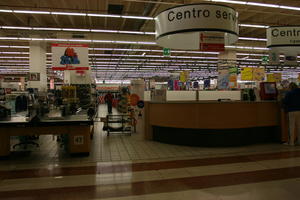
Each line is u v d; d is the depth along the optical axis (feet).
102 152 17.65
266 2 29.50
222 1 26.03
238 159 15.56
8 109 18.19
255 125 19.95
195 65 84.53
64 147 18.93
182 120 19.47
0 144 15.80
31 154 17.25
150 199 9.73
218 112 18.89
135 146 19.66
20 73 111.75
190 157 16.11
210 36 16.44
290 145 19.65
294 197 9.81
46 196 10.05
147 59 71.51
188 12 14.88
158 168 13.78
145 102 22.49
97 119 43.11
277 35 21.09
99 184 11.37
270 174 12.65
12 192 10.46
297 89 19.17
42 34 41.37
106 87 119.65
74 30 37.40
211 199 9.69
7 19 37.42
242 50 56.44
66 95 23.58
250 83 78.84
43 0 28.99
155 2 27.58
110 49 54.54
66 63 27.37
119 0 29.37
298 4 30.19
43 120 16.19
